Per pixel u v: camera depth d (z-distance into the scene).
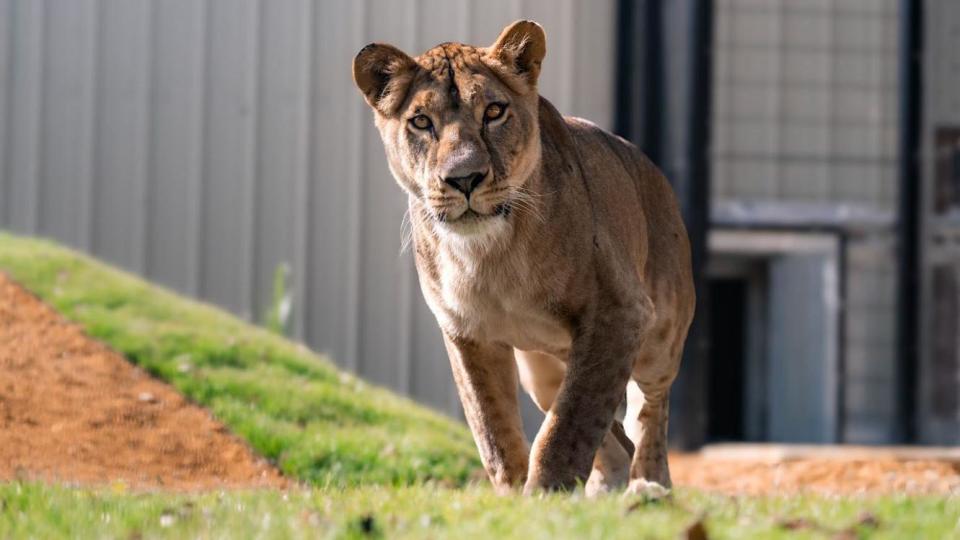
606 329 7.57
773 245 23.64
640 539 5.25
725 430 24.62
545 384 8.91
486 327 7.68
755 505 6.40
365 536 5.74
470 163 7.18
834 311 22.61
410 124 7.57
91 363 14.02
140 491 9.03
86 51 19.66
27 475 10.58
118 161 19.70
